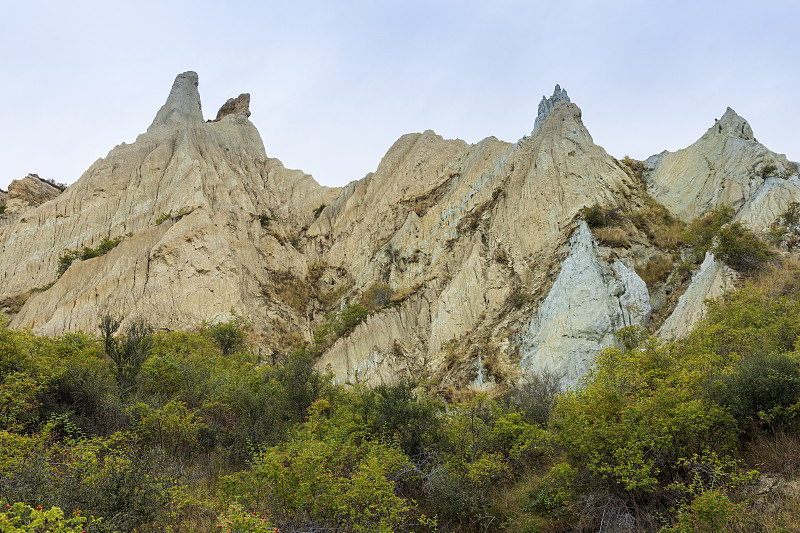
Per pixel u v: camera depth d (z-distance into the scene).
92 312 41.12
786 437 9.59
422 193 52.12
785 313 15.73
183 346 23.61
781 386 9.97
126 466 8.76
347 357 37.12
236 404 16.47
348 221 57.44
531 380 25.09
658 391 10.28
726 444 9.74
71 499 7.94
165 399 16.25
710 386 10.53
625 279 28.62
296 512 9.28
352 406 15.89
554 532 10.20
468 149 53.31
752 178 33.22
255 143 73.19
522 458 13.09
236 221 53.66
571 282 28.91
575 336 26.62
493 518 11.05
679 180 38.25
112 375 16.42
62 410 13.20
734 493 8.89
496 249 37.19
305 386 17.31
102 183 56.00
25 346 16.19
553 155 39.28
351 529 9.34
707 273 25.17
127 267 44.62
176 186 54.28
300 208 63.97
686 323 24.00
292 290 50.12
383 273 46.34
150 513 8.45
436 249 43.31
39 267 50.44
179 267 43.72
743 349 14.00
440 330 34.88
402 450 13.16
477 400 14.98
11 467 8.53
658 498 9.47
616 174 38.50
